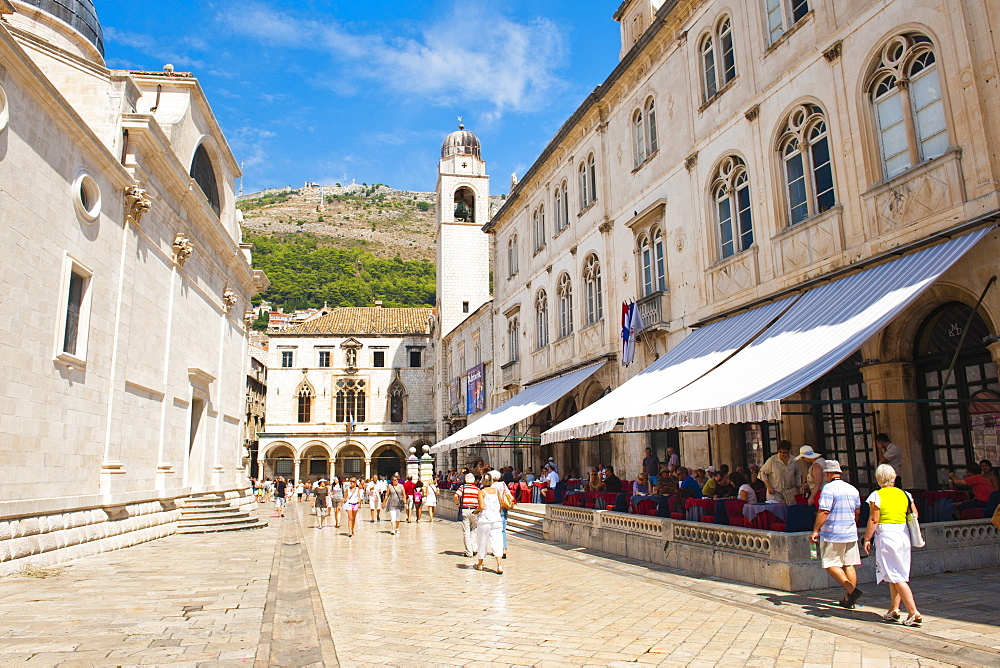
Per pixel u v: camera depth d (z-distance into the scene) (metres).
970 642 6.22
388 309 71.50
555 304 28.30
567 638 7.27
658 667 6.09
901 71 12.44
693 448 18.62
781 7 15.80
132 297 18.12
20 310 12.59
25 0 20.55
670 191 20.12
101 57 23.64
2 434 12.00
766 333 13.59
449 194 55.41
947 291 11.48
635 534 13.28
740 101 17.06
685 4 19.31
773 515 10.12
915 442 12.40
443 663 6.42
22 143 12.59
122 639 7.33
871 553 9.62
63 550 14.03
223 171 29.39
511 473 29.03
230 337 31.67
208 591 10.72
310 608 9.50
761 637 7.00
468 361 45.56
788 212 15.45
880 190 12.63
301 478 65.25
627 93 23.12
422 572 13.03
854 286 12.35
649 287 21.44
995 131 10.56
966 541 10.07
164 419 21.03
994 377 11.21
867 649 6.36
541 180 30.83
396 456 67.06
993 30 10.70
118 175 16.62
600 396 24.11
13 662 6.30
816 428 15.05
